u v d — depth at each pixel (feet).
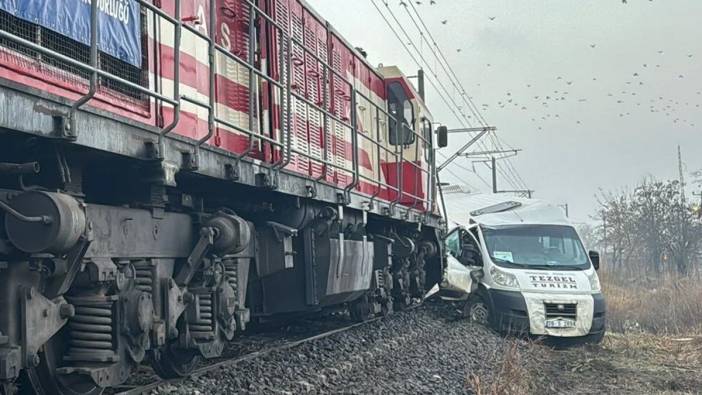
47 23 16.10
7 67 15.08
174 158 18.98
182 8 23.36
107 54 18.38
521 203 59.11
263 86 29.68
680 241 130.82
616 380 35.32
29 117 13.78
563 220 54.39
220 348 24.32
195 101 19.54
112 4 18.69
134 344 18.92
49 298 16.20
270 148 29.12
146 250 19.95
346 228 36.55
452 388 28.53
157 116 20.89
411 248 48.88
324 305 35.42
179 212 22.74
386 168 49.21
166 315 20.53
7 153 16.14
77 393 18.02
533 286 48.08
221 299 23.84
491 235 52.13
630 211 146.41
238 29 28.35
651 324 62.08
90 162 17.90
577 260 51.37
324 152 31.14
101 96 18.29
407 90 50.93
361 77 45.14
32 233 15.02
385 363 32.32
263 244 29.43
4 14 15.03
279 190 26.11
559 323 47.21
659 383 34.73
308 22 35.94
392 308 47.47
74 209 15.53
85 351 17.69
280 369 27.09
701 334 52.60
